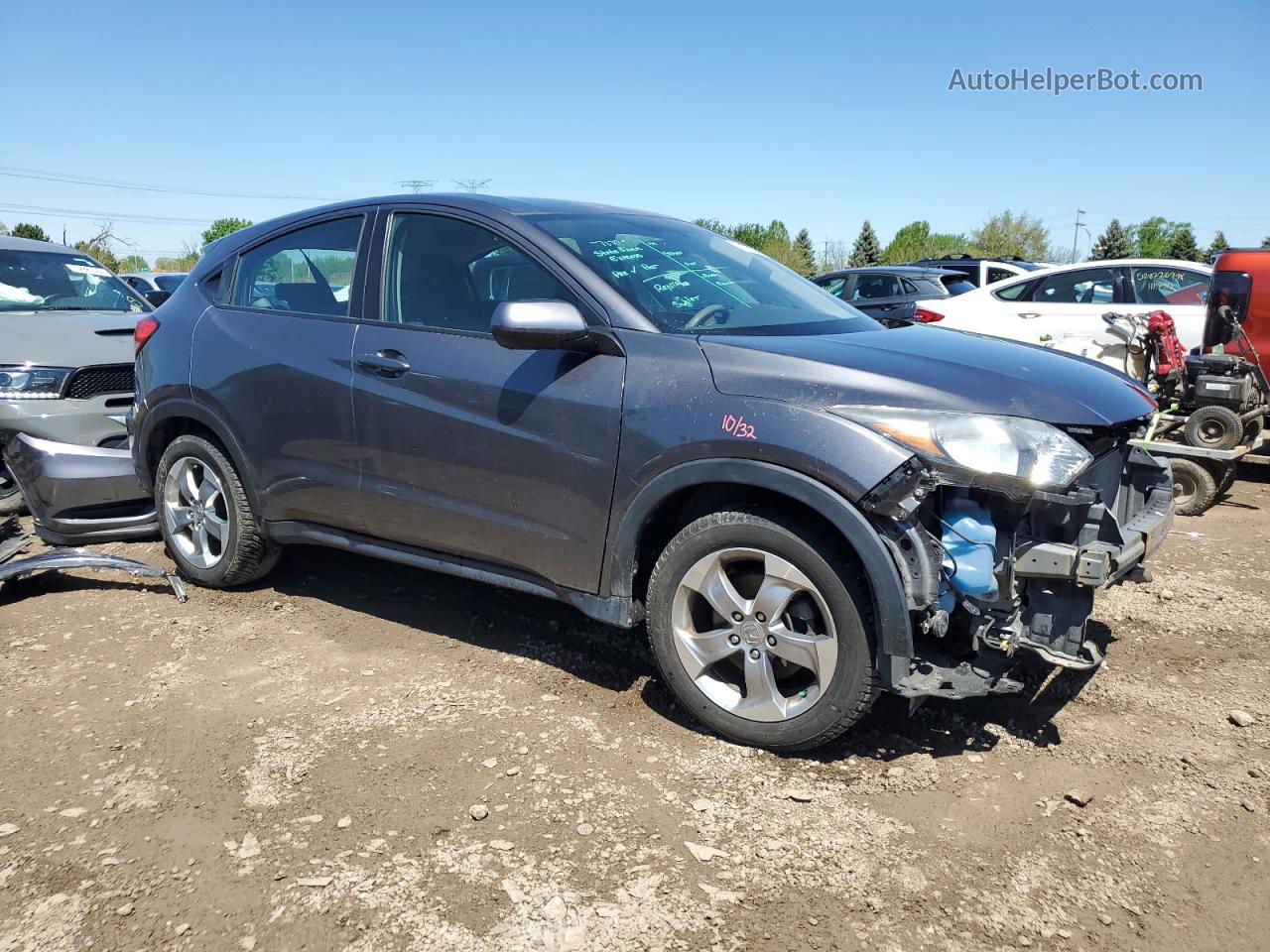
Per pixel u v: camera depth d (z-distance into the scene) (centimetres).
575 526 328
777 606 295
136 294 696
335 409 383
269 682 359
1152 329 682
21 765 299
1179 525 611
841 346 313
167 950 220
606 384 319
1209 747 314
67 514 514
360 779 290
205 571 452
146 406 460
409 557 383
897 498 268
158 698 345
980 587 276
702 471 297
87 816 271
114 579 476
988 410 278
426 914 231
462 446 349
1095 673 370
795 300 382
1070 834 265
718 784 289
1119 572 301
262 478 417
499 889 240
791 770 297
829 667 288
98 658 381
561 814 272
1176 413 687
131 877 245
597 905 234
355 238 400
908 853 256
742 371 299
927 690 275
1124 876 247
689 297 348
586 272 338
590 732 320
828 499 276
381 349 372
